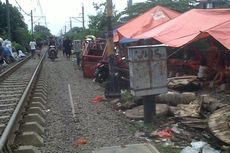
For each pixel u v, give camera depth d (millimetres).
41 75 21984
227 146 7402
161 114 10062
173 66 16922
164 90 9703
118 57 16891
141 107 11281
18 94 14336
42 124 9891
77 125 9797
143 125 9531
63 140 8531
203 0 28875
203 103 10180
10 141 7688
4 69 25250
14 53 38281
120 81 15180
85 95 14758
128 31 19828
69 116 10898
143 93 9539
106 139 8508
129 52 9570
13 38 59312
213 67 14273
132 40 18828
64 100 13695
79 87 17094
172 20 16422
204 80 14102
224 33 12375
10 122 8234
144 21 19672
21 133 8453
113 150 7680
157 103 11227
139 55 9469
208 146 7738
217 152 7352
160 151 7633
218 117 8547
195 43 16406
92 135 8836
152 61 9555
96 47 21719
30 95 13430
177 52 17953
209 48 14977
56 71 25750
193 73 15805
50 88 17078
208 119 8562
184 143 8234
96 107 12180
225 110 8914
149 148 7746
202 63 15344
